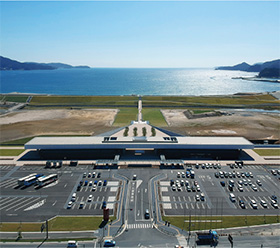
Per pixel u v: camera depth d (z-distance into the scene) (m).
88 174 110.81
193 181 106.88
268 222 80.19
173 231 75.19
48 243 69.56
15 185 102.81
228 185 104.25
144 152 138.62
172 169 118.31
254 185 104.25
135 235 73.19
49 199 92.25
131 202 90.50
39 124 198.00
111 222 79.19
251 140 162.38
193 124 195.75
